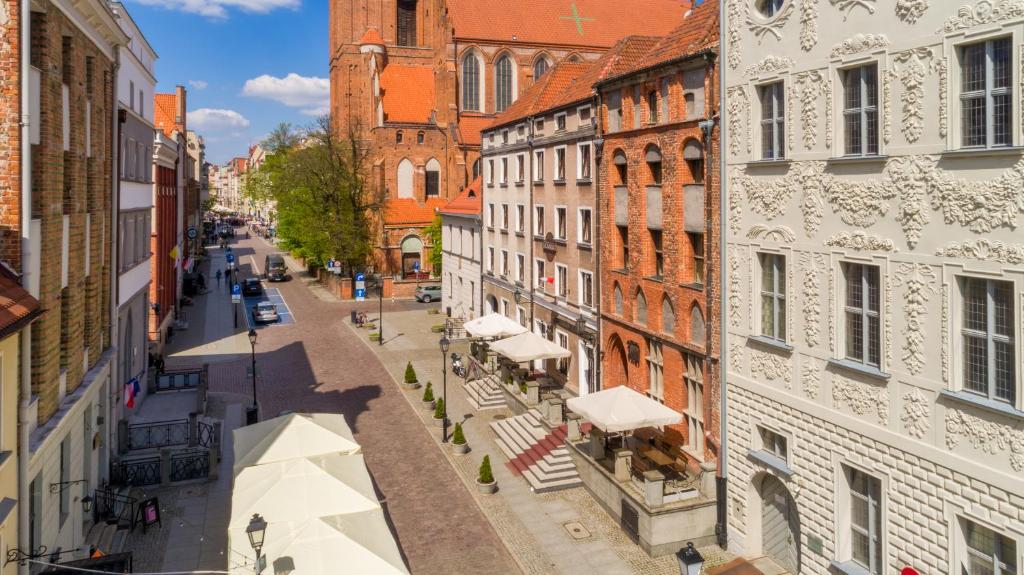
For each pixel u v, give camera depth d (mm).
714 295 20375
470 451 28188
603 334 28547
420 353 45344
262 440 20703
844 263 15586
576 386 32156
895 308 14164
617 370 28250
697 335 21859
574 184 31516
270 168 95812
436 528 21703
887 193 14172
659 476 19922
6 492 13117
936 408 13375
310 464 18234
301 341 49344
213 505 23656
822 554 16406
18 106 15117
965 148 12594
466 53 74562
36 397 15992
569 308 32688
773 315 17984
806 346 16594
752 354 18562
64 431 17703
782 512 18516
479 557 19969
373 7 84812
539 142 35469
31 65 16578
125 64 30438
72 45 19594
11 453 13320
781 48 16859
